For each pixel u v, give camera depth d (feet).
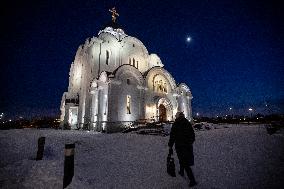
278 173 19.39
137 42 108.68
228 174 19.92
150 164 24.16
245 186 17.08
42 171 20.44
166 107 99.04
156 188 17.30
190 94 112.68
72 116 109.91
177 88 106.01
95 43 96.02
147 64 110.63
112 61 98.63
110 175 20.42
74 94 115.24
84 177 19.15
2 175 19.49
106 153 30.25
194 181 17.58
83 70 104.63
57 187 17.52
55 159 24.70
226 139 37.60
